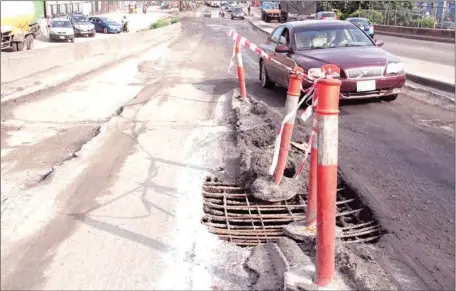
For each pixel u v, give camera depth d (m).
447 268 3.93
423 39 29.50
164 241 4.24
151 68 16.80
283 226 4.61
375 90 9.37
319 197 3.24
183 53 22.48
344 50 9.96
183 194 5.27
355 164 6.35
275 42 11.71
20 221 4.59
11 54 14.78
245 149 6.58
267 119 8.19
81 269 3.81
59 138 7.81
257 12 79.69
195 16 73.69
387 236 4.45
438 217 4.82
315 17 36.66
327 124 3.12
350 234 4.55
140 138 7.48
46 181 5.64
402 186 5.60
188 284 3.62
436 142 7.25
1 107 10.09
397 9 36.41
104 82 13.66
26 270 3.81
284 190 5.27
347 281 3.53
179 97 11.03
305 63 9.46
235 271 3.84
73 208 4.90
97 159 6.44
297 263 3.80
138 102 10.44
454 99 10.09
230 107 9.80
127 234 4.36
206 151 6.82
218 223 4.88
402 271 3.87
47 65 16.09
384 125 8.27
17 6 23.94
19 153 7.01
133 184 5.55
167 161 6.38
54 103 10.59
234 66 17.33
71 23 37.31
